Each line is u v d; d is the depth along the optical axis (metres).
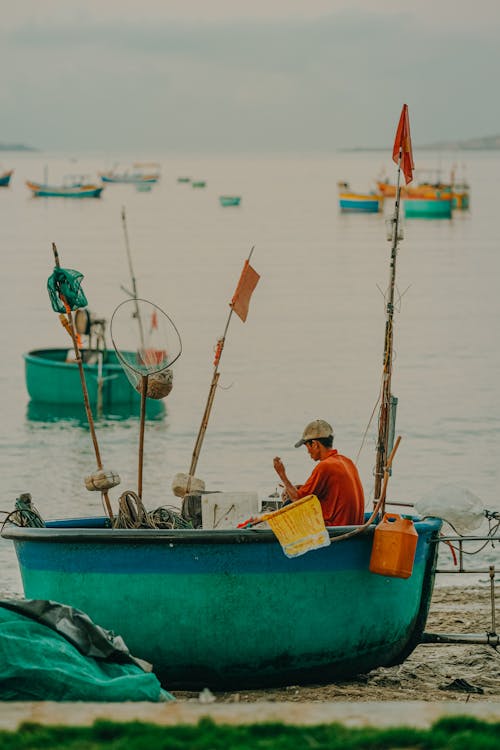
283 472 15.80
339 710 11.20
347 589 15.23
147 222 187.00
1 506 30.66
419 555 15.88
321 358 56.66
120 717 10.85
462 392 47.00
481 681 16.09
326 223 183.88
